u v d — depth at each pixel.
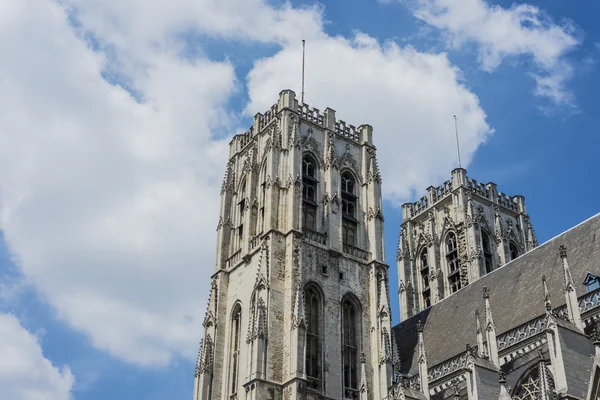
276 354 92.25
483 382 74.88
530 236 128.88
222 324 103.00
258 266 98.75
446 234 128.25
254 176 109.31
